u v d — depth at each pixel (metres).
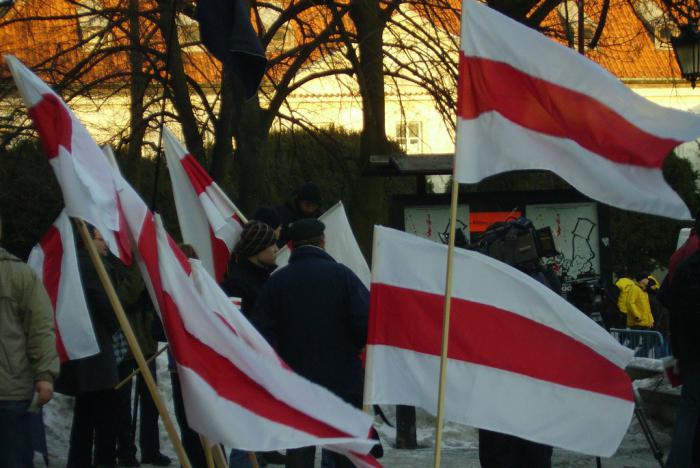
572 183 6.48
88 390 9.96
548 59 6.48
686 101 42.69
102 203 5.73
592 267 14.21
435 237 14.08
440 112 21.23
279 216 10.85
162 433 13.34
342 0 24.30
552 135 6.50
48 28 21.94
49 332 7.21
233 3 9.11
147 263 5.83
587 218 14.18
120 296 10.55
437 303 6.66
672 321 8.74
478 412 6.53
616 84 6.45
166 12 19.06
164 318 5.76
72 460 10.30
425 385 6.63
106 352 10.06
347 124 36.59
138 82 21.05
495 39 6.53
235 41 8.95
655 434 12.35
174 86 20.20
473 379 6.55
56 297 8.23
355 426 5.73
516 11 19.33
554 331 6.51
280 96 20.70
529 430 6.48
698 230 8.80
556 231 14.22
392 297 6.71
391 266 6.73
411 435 12.77
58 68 20.81
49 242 8.30
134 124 21.14
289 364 8.18
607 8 18.94
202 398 5.68
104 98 22.62
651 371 13.48
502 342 6.55
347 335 8.22
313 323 8.16
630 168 6.41
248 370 5.72
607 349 6.44
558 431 6.48
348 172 23.09
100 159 5.88
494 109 6.51
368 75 20.11
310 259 8.32
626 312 23.44
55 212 25.75
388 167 14.38
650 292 24.28
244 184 19.88
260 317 8.24
